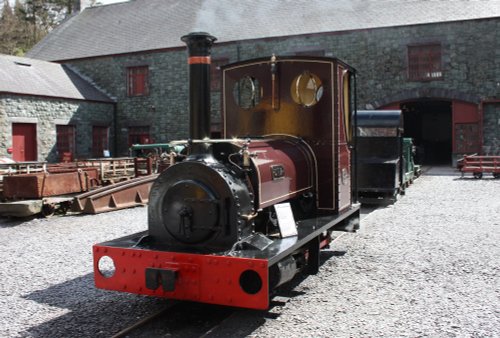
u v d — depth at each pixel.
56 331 4.14
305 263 5.46
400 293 4.97
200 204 4.25
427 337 3.90
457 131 19.67
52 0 57.09
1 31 52.28
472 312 4.43
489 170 16.33
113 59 24.52
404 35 19.84
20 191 10.28
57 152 21.28
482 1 20.02
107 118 24.08
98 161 14.45
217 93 22.33
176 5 27.11
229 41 21.95
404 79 19.95
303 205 5.59
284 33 21.42
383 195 11.45
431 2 20.81
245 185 4.39
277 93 5.79
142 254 4.24
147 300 4.93
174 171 4.40
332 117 5.62
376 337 3.92
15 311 4.63
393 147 11.44
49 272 5.98
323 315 4.41
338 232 8.09
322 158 5.70
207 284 3.98
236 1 25.02
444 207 10.59
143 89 24.14
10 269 6.14
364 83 20.45
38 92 20.19
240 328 4.15
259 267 3.77
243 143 4.54
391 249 6.84
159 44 23.84
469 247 6.87
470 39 19.12
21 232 8.75
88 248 7.30
